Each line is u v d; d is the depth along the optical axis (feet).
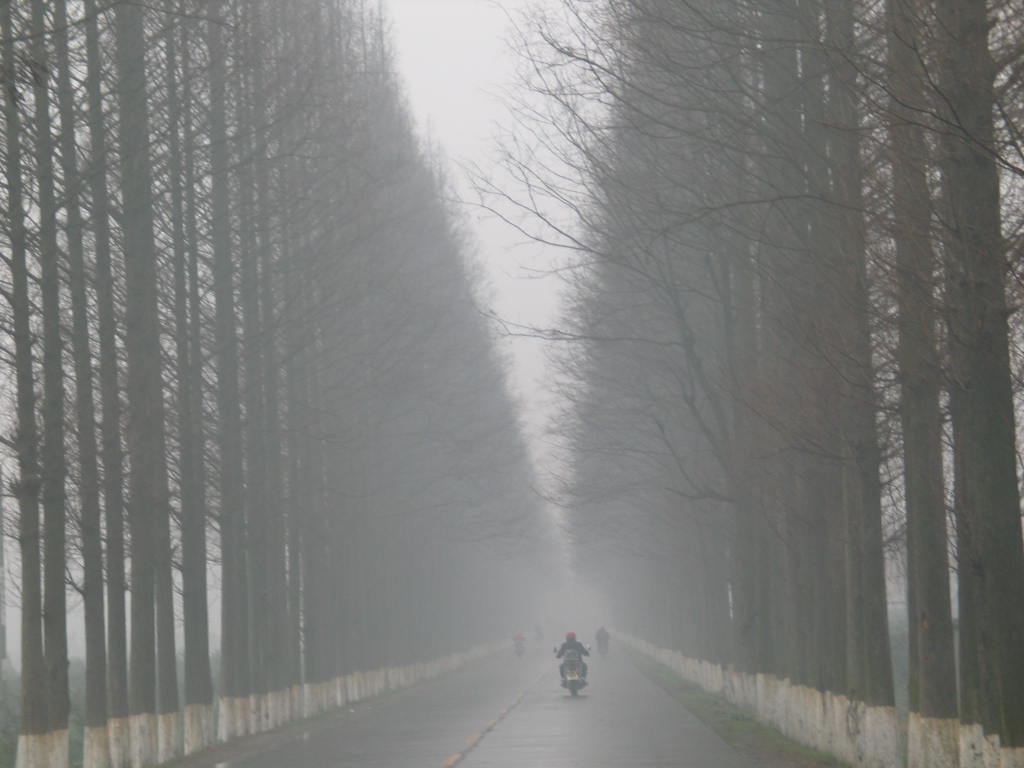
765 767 248.93
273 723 427.74
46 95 236.43
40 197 240.32
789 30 206.69
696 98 217.15
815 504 288.51
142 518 300.20
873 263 195.42
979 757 210.59
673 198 281.54
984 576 148.25
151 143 267.18
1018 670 140.36
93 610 264.52
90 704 263.49
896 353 193.98
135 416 290.56
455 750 295.89
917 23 146.82
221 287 363.76
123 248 292.81
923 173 162.40
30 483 232.73
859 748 238.27
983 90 143.33
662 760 264.52
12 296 233.55
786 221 221.66
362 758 281.54
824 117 209.36
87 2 242.99
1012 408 145.07
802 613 312.09
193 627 346.33
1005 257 144.87
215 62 286.87
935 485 197.36
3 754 321.32
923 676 197.16
